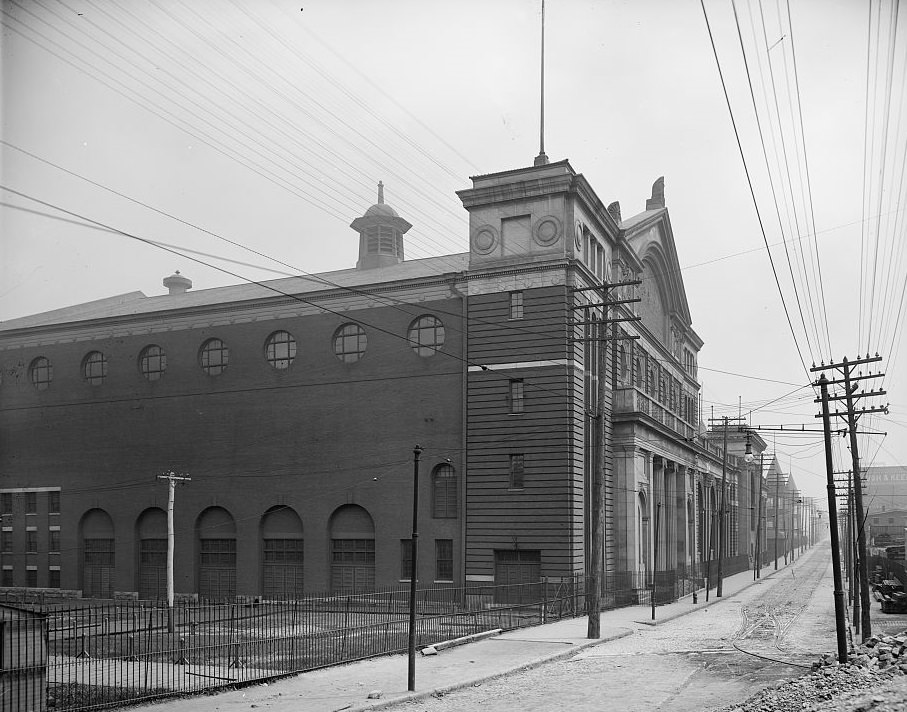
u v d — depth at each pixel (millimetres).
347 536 47125
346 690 21672
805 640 33094
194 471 51188
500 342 44250
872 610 50094
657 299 66000
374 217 60656
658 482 56156
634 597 48062
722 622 41062
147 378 53906
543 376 43125
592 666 26281
